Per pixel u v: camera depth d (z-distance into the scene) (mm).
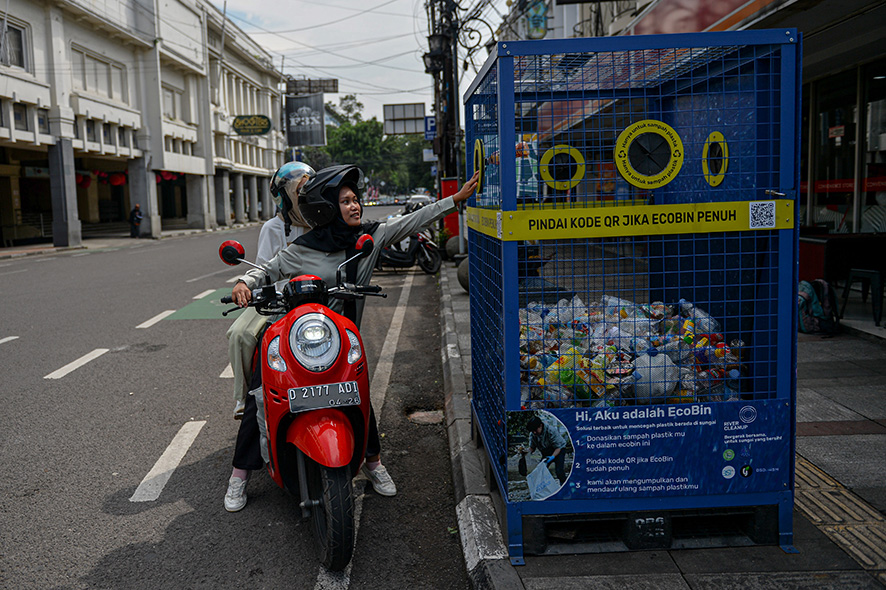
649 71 3197
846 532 3037
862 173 8836
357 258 3385
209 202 41531
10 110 22875
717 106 3102
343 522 2906
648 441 2887
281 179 4031
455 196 3617
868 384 5113
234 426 5051
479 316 3885
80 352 7375
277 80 57562
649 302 3240
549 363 3020
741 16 6340
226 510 3744
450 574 3115
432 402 5625
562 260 2943
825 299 6773
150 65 33281
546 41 2721
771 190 2838
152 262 18172
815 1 5586
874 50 7895
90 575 3119
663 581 2725
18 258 20969
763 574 2746
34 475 4223
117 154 30109
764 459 2912
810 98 10000
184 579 3084
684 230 2809
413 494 3947
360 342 3271
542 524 2928
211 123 41531
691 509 2949
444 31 16234
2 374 6523
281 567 3180
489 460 3492
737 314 3113
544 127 3080
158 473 4238
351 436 3012
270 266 3600
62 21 26062
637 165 2881
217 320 9156
